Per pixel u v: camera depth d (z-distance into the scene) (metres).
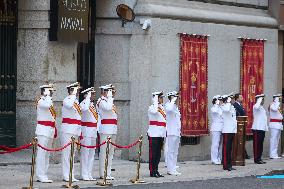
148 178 32.19
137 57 37.47
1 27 34.69
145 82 37.34
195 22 39.47
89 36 38.03
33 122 34.56
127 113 37.69
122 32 37.69
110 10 37.81
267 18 44.03
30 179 27.70
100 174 31.50
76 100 30.31
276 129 42.84
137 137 37.41
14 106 34.88
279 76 46.16
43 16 34.47
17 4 34.81
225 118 36.31
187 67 39.03
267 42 43.91
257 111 40.22
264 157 43.62
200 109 39.75
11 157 34.03
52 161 34.47
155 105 32.50
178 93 35.53
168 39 38.09
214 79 40.62
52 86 29.98
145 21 37.12
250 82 42.69
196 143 40.00
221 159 38.38
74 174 32.25
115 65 37.84
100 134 31.44
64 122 30.27
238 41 42.03
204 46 40.00
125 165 36.00
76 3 34.94
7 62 34.84
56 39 34.34
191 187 29.77
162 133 32.66
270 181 32.66
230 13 41.72
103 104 31.28
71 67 35.31
